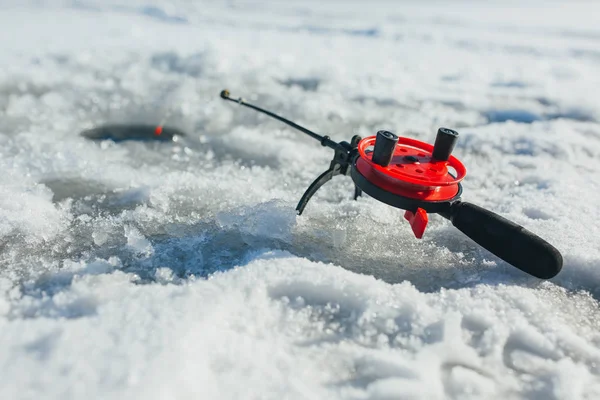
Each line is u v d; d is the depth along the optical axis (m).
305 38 1.67
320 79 1.04
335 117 0.81
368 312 0.34
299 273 0.36
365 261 0.40
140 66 1.03
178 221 0.45
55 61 1.00
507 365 0.31
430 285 0.38
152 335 0.29
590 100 0.95
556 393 0.29
